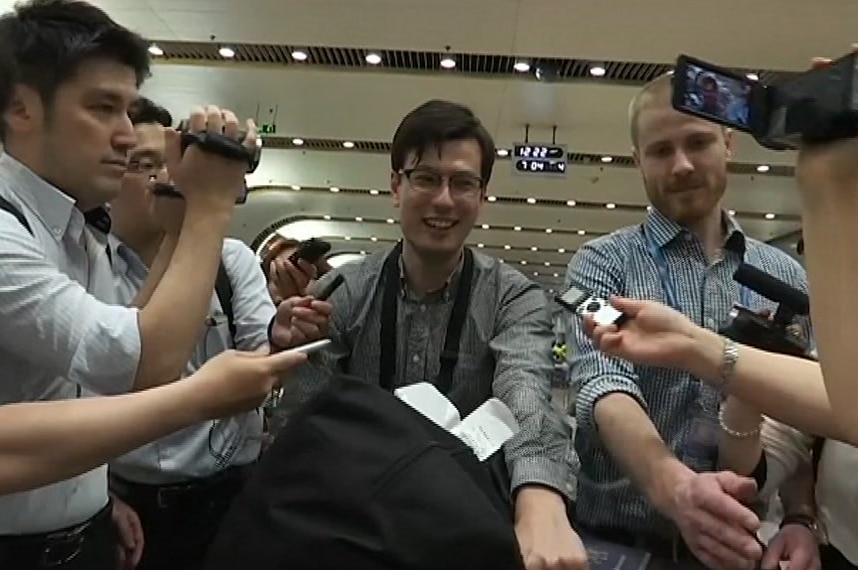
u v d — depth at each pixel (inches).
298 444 32.8
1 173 40.5
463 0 238.7
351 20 258.7
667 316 37.8
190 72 319.0
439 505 30.0
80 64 39.4
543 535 36.1
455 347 53.0
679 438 49.8
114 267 61.5
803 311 41.1
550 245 790.5
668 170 53.8
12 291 35.3
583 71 301.4
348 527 30.3
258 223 728.3
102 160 40.8
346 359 55.1
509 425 43.9
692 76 27.3
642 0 232.1
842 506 44.6
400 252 56.6
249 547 31.5
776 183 465.7
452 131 51.7
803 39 252.4
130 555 57.4
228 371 33.8
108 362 34.9
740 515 35.7
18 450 30.5
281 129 411.2
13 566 40.6
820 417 34.6
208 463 65.0
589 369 49.1
